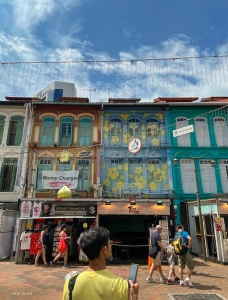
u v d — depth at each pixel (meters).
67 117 17.14
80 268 9.70
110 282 1.82
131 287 1.91
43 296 6.01
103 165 16.00
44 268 9.69
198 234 13.09
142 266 10.32
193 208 14.05
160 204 12.18
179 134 11.53
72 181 15.05
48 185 14.89
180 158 16.22
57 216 12.00
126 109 17.33
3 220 12.95
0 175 15.70
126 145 16.55
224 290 6.45
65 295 1.87
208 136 16.77
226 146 16.42
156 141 16.67
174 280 7.49
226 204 11.99
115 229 15.12
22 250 11.26
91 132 16.88
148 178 15.88
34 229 12.59
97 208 12.20
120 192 15.36
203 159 16.25
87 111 17.20
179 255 7.00
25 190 15.16
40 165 15.97
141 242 14.78
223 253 10.81
